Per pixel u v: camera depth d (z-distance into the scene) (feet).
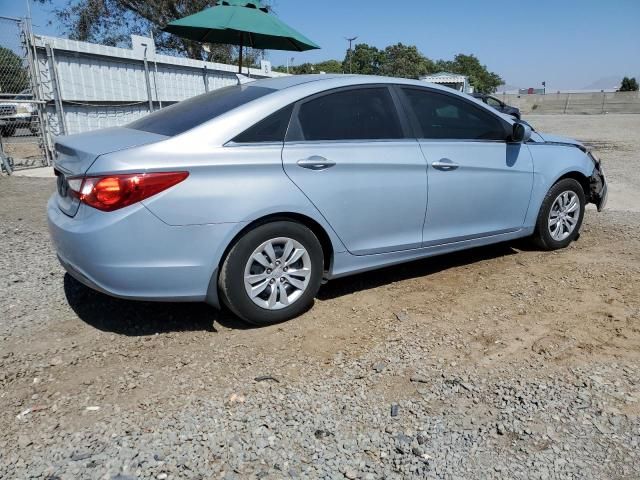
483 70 326.44
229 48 91.76
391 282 15.02
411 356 10.89
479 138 15.08
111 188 10.20
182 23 29.27
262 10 31.76
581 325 12.23
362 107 13.11
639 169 36.65
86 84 40.96
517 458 7.98
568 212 17.70
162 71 49.19
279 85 12.65
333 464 7.85
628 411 9.05
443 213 14.38
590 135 66.49
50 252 17.58
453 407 9.21
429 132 14.11
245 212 11.11
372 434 8.52
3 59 35.63
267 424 8.71
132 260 10.45
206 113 11.84
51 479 7.46
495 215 15.62
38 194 27.84
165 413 8.99
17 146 47.73
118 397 9.45
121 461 7.82
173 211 10.52
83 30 80.69
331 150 12.30
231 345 11.34
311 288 12.45
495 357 10.85
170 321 12.42
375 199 12.98
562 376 10.11
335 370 10.39
